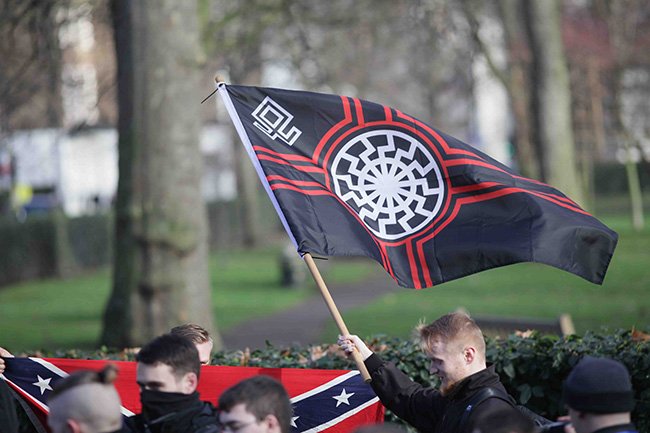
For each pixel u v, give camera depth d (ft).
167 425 52.90
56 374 77.15
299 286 330.54
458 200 72.02
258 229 561.43
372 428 42.75
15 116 284.20
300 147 73.05
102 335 187.83
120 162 187.21
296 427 75.10
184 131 185.98
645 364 75.05
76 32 260.83
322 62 370.12
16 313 283.38
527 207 71.00
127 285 185.26
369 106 74.59
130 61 185.57
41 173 467.93
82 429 46.34
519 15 457.27
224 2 282.15
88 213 444.14
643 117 498.69
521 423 51.78
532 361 80.53
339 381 75.00
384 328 216.13
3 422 63.87
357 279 353.51
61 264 401.70
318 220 70.03
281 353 92.27
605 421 47.50
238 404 48.01
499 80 472.03
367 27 348.79
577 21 492.95
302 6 282.97
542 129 400.88
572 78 495.41
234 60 351.67
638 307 217.97
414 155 73.31
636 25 477.77
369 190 72.69
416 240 71.36
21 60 236.63
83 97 297.94
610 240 70.44
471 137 610.24
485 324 132.36
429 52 453.17
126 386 75.20
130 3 184.96
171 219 184.03
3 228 371.35
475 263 70.28
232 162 651.25
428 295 280.51
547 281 288.71
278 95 74.28
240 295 312.91
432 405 63.31
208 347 68.23
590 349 78.54
